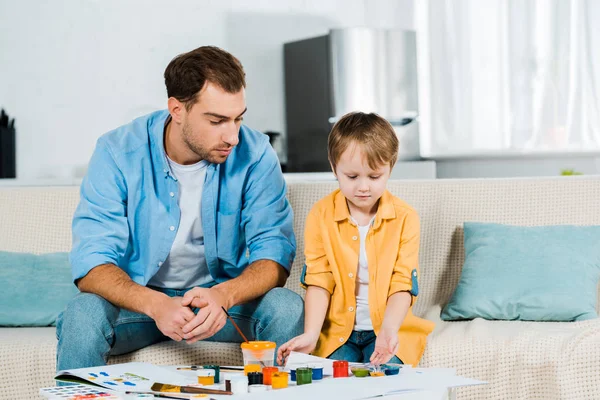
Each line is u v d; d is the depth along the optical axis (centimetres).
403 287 164
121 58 464
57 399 105
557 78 483
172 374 125
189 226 174
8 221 221
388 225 170
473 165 504
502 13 488
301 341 149
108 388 114
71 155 459
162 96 471
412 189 212
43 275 206
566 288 188
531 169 495
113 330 158
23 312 199
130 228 174
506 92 489
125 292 155
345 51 449
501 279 194
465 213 210
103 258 163
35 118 457
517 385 167
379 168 157
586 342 165
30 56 457
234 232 178
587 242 196
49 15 457
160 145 172
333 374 120
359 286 172
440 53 496
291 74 482
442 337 172
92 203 171
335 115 452
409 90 466
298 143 479
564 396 163
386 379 115
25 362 170
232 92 155
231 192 177
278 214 180
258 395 105
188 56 158
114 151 173
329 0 497
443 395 108
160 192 173
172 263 176
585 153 481
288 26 490
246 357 122
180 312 144
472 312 192
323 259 172
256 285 164
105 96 462
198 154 162
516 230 201
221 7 479
